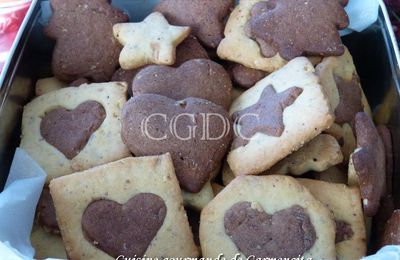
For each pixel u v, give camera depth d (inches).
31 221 7.2
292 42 8.7
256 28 8.8
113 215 7.1
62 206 7.1
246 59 8.9
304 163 7.9
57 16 9.4
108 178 7.3
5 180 7.9
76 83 9.1
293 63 8.4
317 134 7.4
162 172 7.3
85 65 9.3
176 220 7.1
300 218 7.0
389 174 8.1
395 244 6.9
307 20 8.8
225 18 9.7
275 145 7.5
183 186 7.6
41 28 9.5
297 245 6.9
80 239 7.0
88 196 7.2
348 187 7.7
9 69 8.1
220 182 8.2
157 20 9.2
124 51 8.8
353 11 9.4
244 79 9.0
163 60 8.6
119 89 8.6
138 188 7.2
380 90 8.9
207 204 7.3
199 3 9.5
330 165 8.0
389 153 8.2
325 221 7.1
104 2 9.6
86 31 9.3
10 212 6.8
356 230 7.4
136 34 9.0
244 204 7.1
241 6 9.4
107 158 7.9
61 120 8.4
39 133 8.3
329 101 7.7
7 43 10.3
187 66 8.5
